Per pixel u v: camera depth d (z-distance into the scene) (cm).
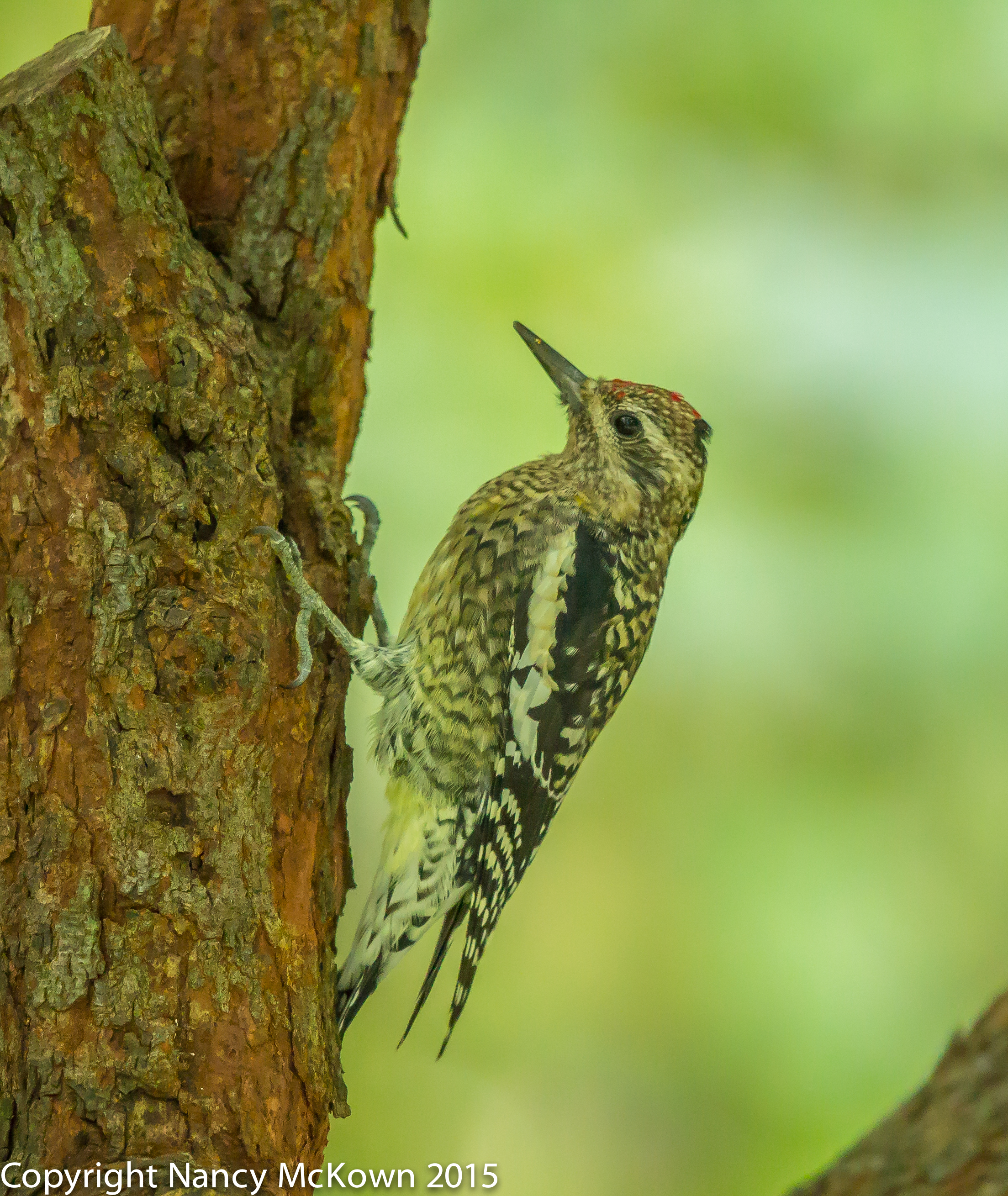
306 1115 593
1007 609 1099
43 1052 545
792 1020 1084
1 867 559
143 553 580
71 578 570
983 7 1188
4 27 1200
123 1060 548
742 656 1143
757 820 1138
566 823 1182
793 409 1178
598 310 1191
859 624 1122
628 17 1224
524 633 845
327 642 668
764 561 1144
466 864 828
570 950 1186
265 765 600
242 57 691
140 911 561
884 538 1136
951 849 1107
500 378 1169
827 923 1102
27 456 573
